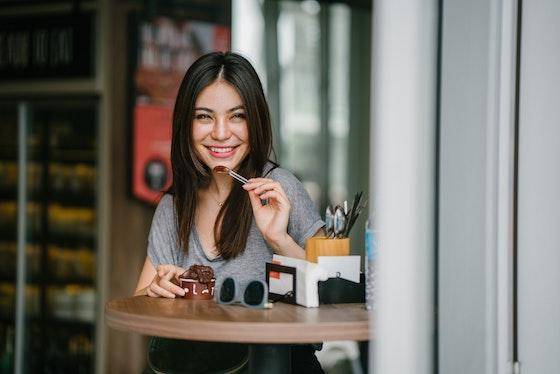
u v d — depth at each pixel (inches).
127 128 206.5
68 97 209.0
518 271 86.4
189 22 209.0
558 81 86.7
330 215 92.5
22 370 216.8
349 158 320.2
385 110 77.1
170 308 84.7
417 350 77.4
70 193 212.5
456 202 80.2
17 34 212.1
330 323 75.8
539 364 86.4
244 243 97.1
